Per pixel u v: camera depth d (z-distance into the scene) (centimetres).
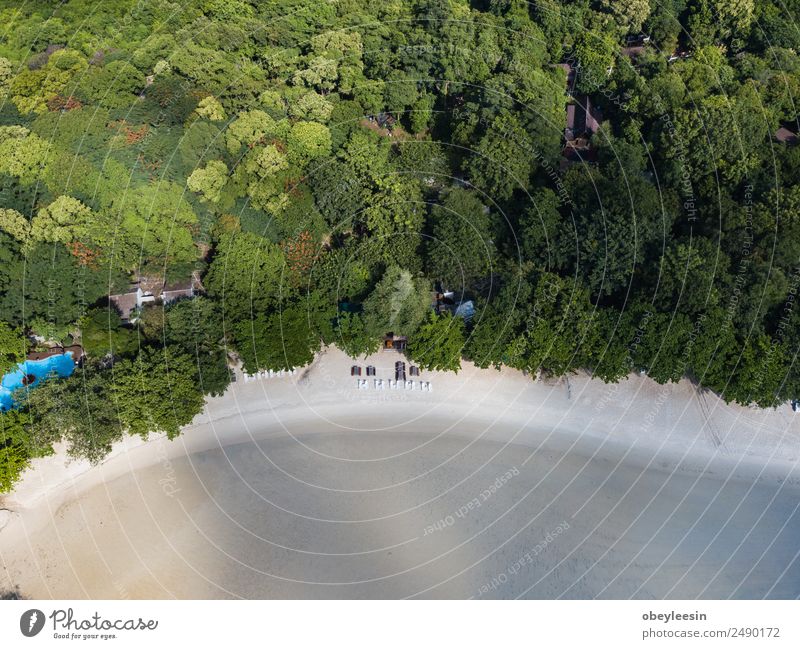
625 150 5928
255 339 5100
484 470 5125
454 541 4750
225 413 5306
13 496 4816
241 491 4969
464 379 5525
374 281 5506
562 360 5203
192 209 5541
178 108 5844
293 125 5959
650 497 4997
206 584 4512
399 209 5603
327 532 4781
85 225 5212
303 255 5506
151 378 4784
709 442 5250
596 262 5303
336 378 5503
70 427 4644
